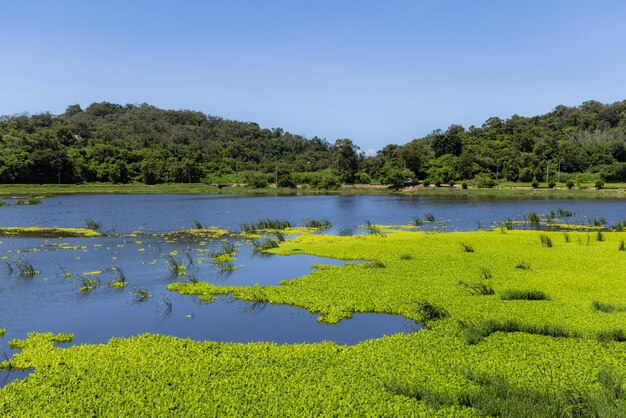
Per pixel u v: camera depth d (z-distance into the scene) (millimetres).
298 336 18016
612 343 15977
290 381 13469
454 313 19281
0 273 27625
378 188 124688
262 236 43031
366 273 26641
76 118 184000
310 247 35656
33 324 19375
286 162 164000
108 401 12359
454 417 11562
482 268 26703
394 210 70312
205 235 43281
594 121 170375
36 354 15719
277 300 21984
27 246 36688
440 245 35875
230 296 23234
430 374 13922
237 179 140500
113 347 16297
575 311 19312
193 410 11891
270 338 17859
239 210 68812
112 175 128625
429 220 55531
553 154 136875
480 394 12312
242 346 16406
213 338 17891
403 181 124000
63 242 38812
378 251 33500
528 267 27422
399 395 12656
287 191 119938
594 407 11273
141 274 27688
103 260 31547
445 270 27109
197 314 20594
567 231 47094
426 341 16516
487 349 15711
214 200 88875
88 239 40469
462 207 74312
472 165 129750
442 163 135750
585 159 134750
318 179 132500
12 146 117562
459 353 15398
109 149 136875
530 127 165000
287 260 31656
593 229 48500
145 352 15773
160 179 133500
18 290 24109
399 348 15961
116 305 21828
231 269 29000
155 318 20109
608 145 141625
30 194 97000
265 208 72875
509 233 42562
